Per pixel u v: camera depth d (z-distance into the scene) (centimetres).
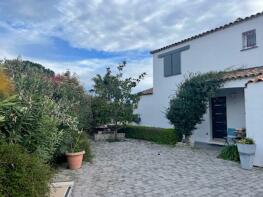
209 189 749
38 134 702
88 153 1148
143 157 1242
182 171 959
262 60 1439
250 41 1522
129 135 2038
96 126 1952
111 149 1491
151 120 2161
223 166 1025
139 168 1016
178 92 1584
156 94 2116
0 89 706
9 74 980
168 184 802
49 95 1096
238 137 1291
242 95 1534
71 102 1295
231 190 738
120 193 721
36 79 1017
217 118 1702
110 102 1894
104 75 1912
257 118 1020
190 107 1487
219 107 1694
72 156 988
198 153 1323
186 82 1540
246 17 1493
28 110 680
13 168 463
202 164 1066
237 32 1566
